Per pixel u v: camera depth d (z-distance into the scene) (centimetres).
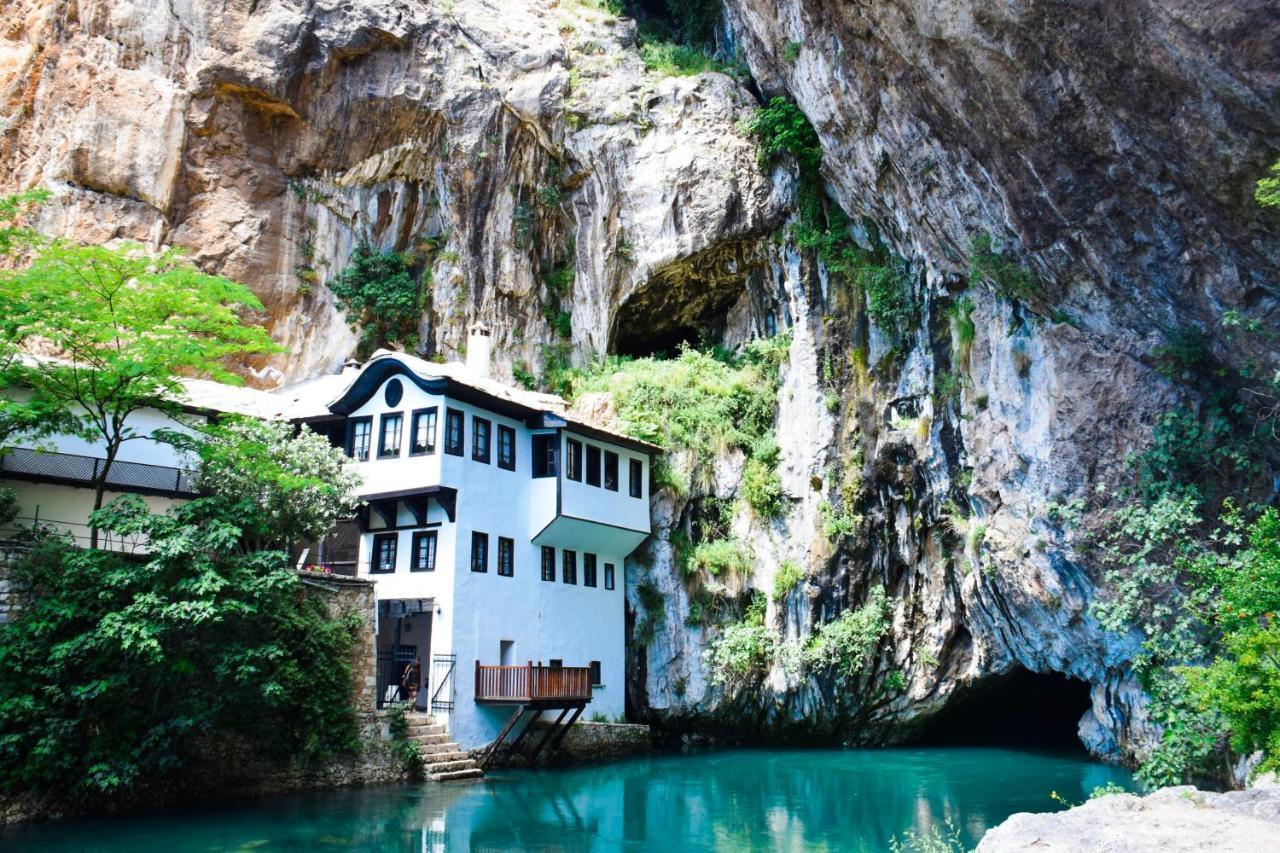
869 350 2952
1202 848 709
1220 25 1416
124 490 2275
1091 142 1742
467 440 2489
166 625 1631
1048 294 2138
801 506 2955
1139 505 1825
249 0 3169
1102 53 1593
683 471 3028
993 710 3559
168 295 1884
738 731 2983
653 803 1947
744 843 1577
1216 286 1747
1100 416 2070
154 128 3034
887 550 2886
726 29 3747
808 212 3103
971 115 1919
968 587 2669
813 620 2856
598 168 3359
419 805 1823
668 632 2909
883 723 2952
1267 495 1861
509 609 2503
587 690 2522
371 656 2112
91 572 1639
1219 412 1892
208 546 1744
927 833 1652
